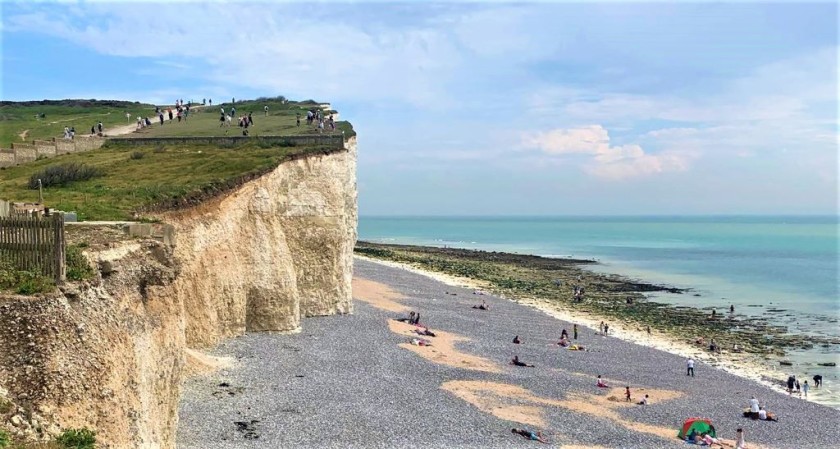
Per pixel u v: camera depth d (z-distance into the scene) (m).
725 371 49.09
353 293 69.31
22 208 30.05
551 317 67.88
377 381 37.06
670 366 49.19
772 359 53.66
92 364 15.42
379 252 136.00
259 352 40.12
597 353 51.88
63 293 15.73
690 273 115.00
